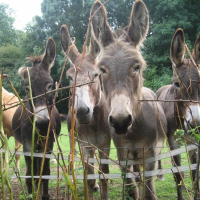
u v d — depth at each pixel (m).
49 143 3.67
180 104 2.97
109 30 2.61
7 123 5.29
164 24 13.32
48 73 3.80
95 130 3.64
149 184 2.62
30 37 21.66
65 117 5.48
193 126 2.66
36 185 3.74
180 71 2.91
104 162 2.87
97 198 3.81
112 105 2.14
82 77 3.20
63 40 3.76
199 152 1.55
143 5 2.51
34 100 3.48
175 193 3.81
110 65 2.29
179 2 14.02
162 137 3.32
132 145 2.80
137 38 2.58
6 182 1.32
